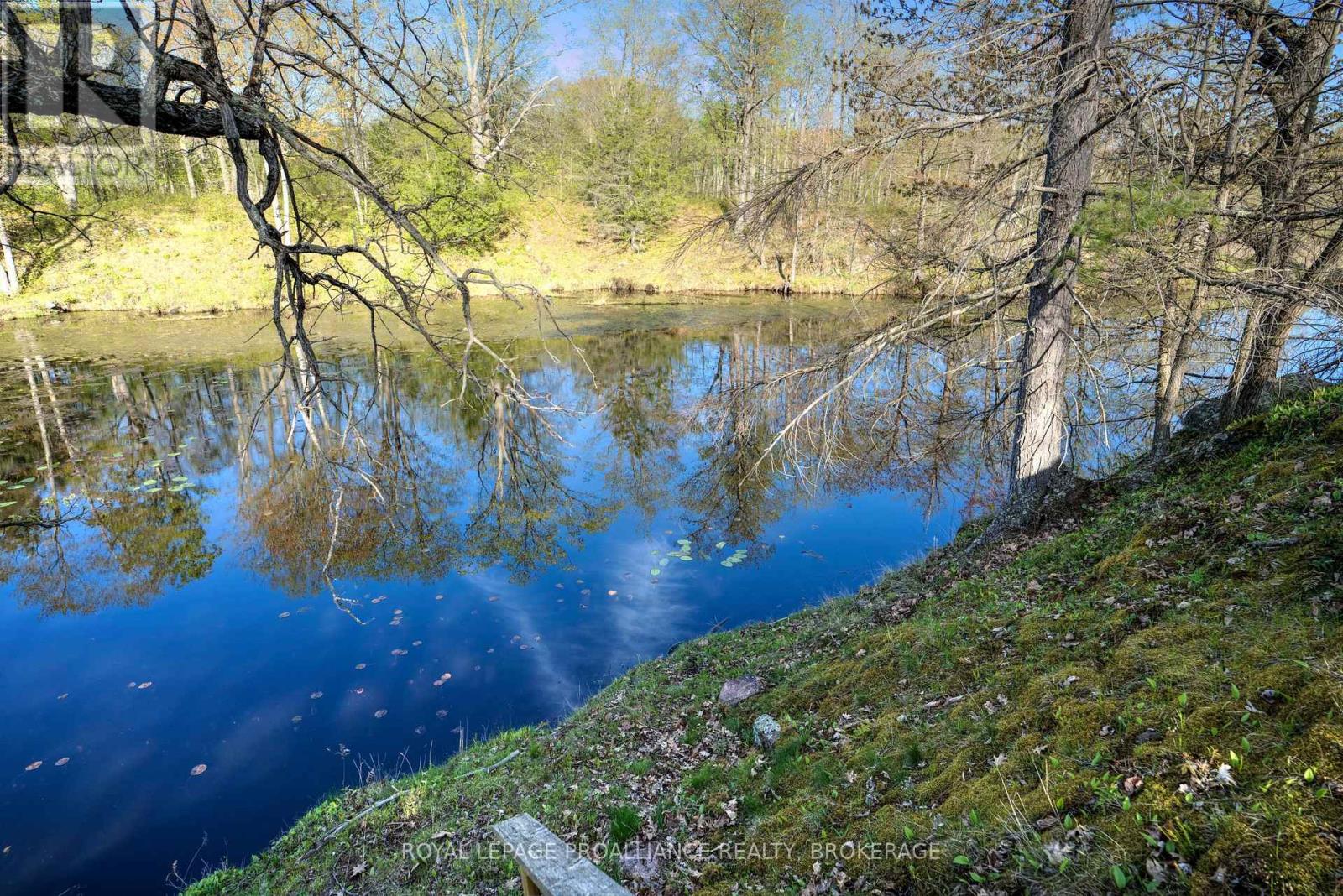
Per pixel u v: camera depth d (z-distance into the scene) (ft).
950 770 12.63
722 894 12.74
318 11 10.84
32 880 18.13
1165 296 23.04
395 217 11.14
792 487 45.06
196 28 8.89
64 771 21.99
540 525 41.47
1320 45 22.58
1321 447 17.30
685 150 132.57
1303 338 23.80
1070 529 24.03
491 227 74.23
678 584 34.68
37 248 86.28
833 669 20.10
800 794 14.82
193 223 97.60
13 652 28.76
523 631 30.53
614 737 21.01
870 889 10.73
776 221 25.02
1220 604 13.28
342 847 17.81
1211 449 22.36
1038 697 13.35
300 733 23.89
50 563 36.37
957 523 39.91
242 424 55.36
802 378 27.68
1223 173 23.26
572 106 124.77
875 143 21.68
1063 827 9.50
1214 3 19.43
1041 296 24.82
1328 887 6.99
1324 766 8.22
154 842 19.27
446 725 24.39
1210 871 7.73
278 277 10.05
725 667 24.67
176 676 27.14
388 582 34.96
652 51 128.67
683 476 49.19
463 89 17.60
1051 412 25.98
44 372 65.16
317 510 40.88
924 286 25.31
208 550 38.04
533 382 69.21
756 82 99.55
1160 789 9.14
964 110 22.06
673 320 95.14
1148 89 18.76
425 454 50.55
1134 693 11.78
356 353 73.67
